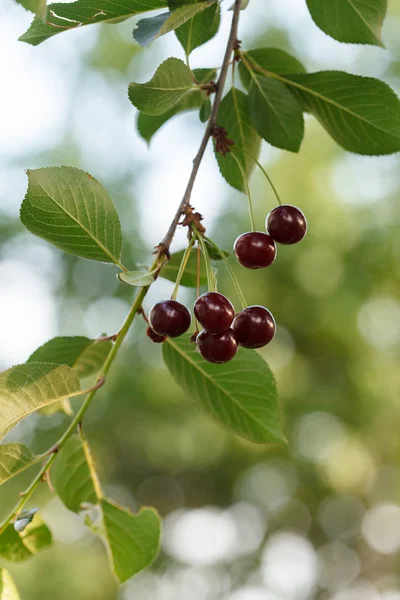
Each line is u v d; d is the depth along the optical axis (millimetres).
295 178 11953
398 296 12383
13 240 12367
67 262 12273
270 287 12227
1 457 1955
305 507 14984
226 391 2418
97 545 12383
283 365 12859
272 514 15219
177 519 15227
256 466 13688
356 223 12141
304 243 12055
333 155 12117
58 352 2473
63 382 1951
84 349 2482
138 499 14391
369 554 16344
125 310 11711
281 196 11820
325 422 13031
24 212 2043
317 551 16219
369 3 2541
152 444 12461
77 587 11391
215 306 1918
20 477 10969
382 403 12836
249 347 2070
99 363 2537
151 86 2016
